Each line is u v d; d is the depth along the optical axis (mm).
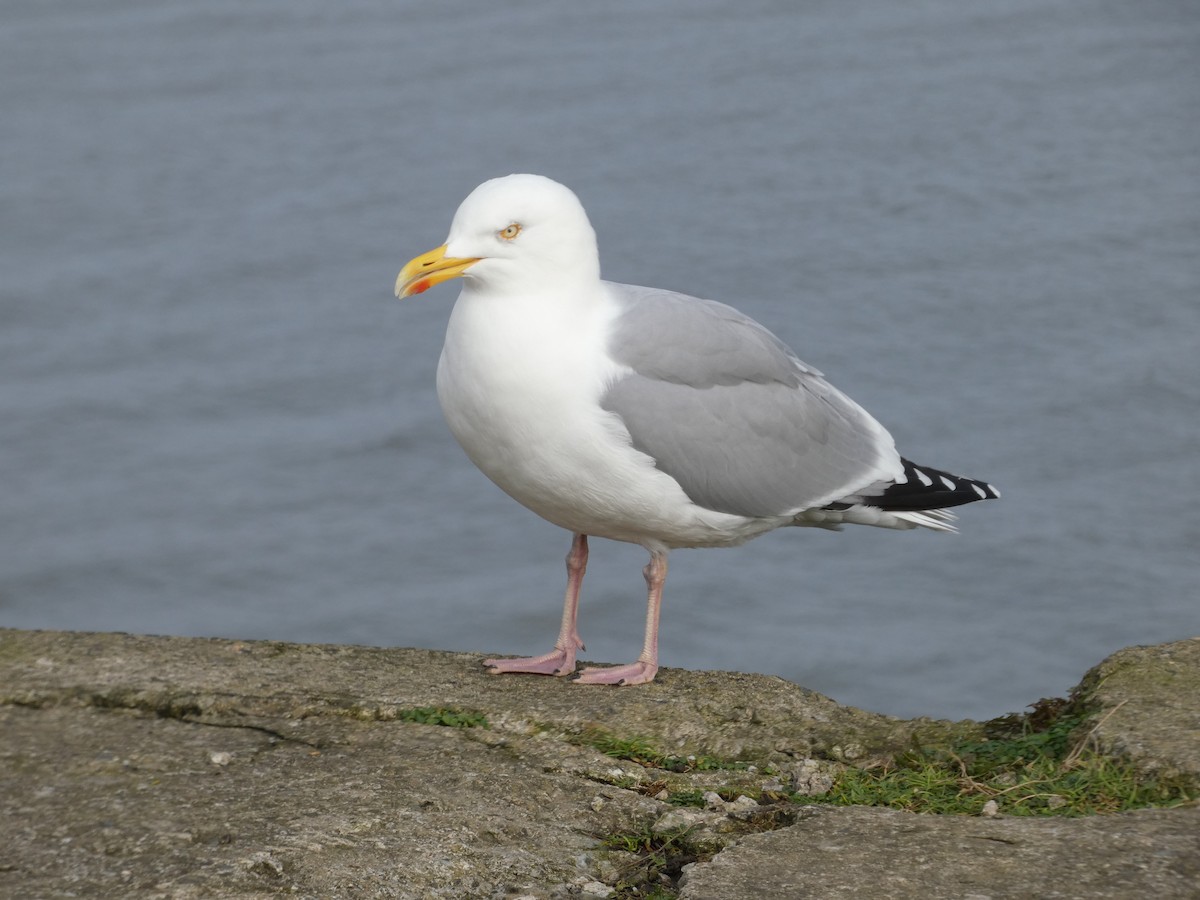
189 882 4941
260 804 5512
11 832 5305
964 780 5816
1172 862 4953
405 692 6672
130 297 26156
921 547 19047
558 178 29531
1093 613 17547
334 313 25781
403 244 27609
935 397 21938
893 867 5000
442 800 5598
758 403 7176
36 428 22656
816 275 25422
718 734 6406
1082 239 26625
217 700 6457
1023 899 4777
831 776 5996
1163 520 19156
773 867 5031
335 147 31797
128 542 20000
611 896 5098
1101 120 32062
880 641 17172
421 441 22469
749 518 7254
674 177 29500
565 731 6363
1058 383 22188
